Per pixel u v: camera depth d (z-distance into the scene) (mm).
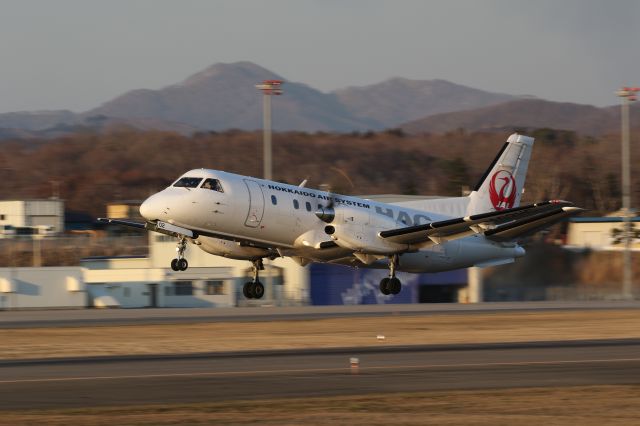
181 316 116375
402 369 65438
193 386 57375
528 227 104750
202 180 95625
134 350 77875
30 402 51875
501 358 72312
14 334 91625
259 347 80375
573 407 51219
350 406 51125
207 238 101500
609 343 84250
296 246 102562
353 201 106438
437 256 113500
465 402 52594
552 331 96000
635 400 53219
